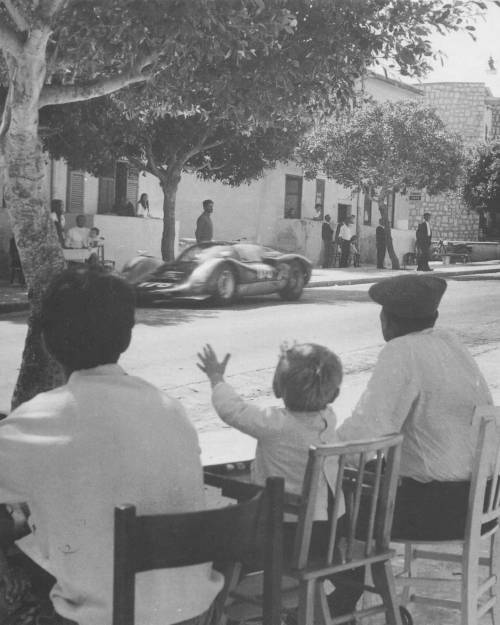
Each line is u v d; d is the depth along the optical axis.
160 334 13.58
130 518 2.20
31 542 2.62
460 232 49.56
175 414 2.57
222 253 18.19
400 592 4.33
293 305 18.48
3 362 11.08
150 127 23.14
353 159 30.94
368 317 16.33
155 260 18.17
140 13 7.98
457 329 14.57
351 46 9.96
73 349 2.56
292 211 37.09
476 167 45.38
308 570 2.94
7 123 6.68
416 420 3.62
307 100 10.51
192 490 2.55
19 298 17.95
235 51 9.01
